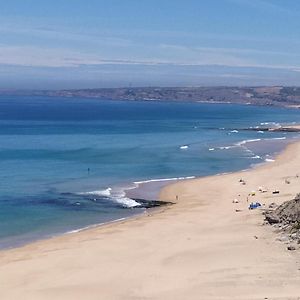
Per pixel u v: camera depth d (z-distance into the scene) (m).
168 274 31.73
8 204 57.19
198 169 82.25
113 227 46.38
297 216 40.88
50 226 48.19
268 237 38.34
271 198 56.97
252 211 49.28
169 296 27.89
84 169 81.19
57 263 35.16
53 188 66.25
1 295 29.08
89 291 29.41
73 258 36.31
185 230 43.34
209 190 63.88
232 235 40.19
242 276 30.22
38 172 78.44
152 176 75.19
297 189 62.31
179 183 69.12
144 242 39.97
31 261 35.94
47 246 40.53
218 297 27.14
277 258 33.09
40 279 31.81
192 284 29.56
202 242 38.75
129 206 56.28
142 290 29.16
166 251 36.94
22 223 49.28
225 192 62.28
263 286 28.34
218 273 31.14
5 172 78.25
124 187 66.75
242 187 65.19
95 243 40.50
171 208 54.34
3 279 31.92
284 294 26.83
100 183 69.62
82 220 50.50
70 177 74.06
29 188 66.06
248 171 79.31
